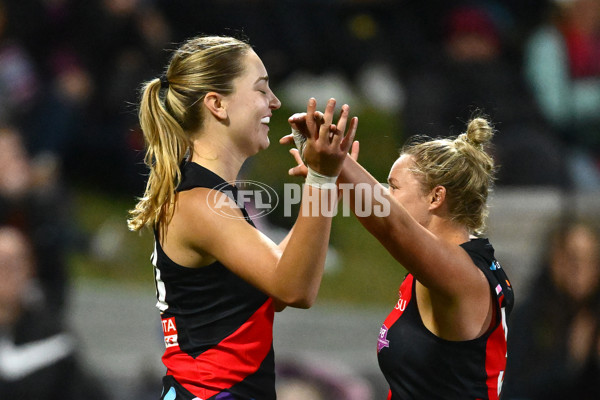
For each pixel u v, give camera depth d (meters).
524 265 22.66
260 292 10.30
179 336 10.40
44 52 31.33
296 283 9.44
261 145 10.59
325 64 32.97
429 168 10.41
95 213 30.03
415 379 10.31
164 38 31.36
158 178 10.23
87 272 27.47
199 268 10.16
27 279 19.05
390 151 33.69
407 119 27.45
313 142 9.26
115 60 30.94
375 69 35.72
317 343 25.00
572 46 27.66
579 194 24.33
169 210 10.18
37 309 18.92
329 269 29.44
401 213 9.67
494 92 26.89
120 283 27.27
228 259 9.82
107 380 21.97
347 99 37.62
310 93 37.41
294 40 32.41
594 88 27.33
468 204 10.46
